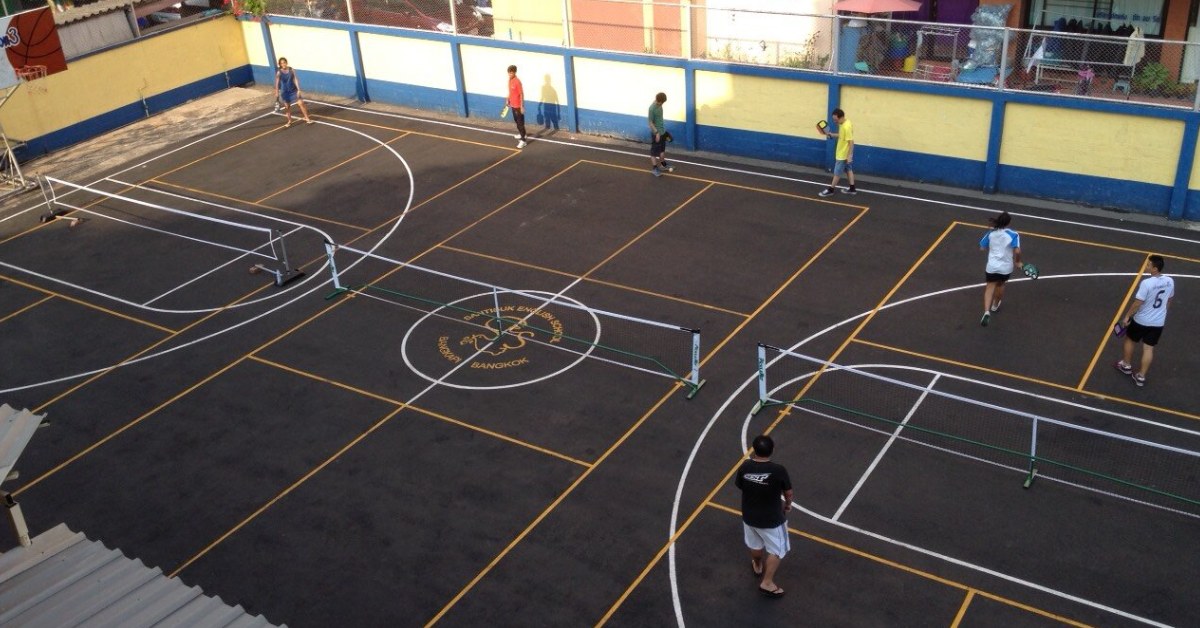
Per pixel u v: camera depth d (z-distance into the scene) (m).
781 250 20.42
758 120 24.44
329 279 20.55
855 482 14.12
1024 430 14.91
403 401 16.56
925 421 15.23
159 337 19.00
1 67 24.48
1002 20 26.03
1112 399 15.46
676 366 16.92
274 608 12.76
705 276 19.64
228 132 29.05
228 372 17.75
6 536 14.23
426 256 21.19
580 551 13.30
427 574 13.12
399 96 30.09
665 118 25.75
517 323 18.47
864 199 22.38
